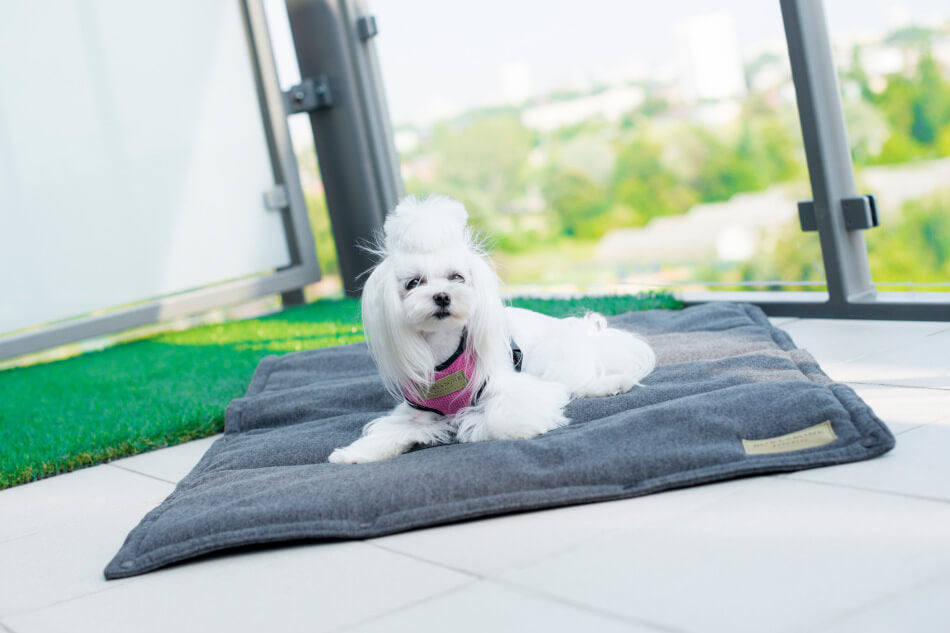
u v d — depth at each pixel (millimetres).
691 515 1505
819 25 2895
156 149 4488
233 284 4656
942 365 2191
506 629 1216
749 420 1772
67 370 3973
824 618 1116
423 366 1914
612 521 1536
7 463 2484
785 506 1479
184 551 1636
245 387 3037
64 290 4309
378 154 4609
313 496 1709
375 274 1913
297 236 4820
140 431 2623
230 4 4641
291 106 4723
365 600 1382
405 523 1631
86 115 4312
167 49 4496
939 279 3641
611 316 3256
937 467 1541
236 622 1384
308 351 3162
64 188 4281
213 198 4641
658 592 1251
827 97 2902
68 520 2047
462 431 1967
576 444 1757
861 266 2955
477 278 1913
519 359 2156
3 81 4133
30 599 1616
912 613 1097
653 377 2248
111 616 1482
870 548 1281
